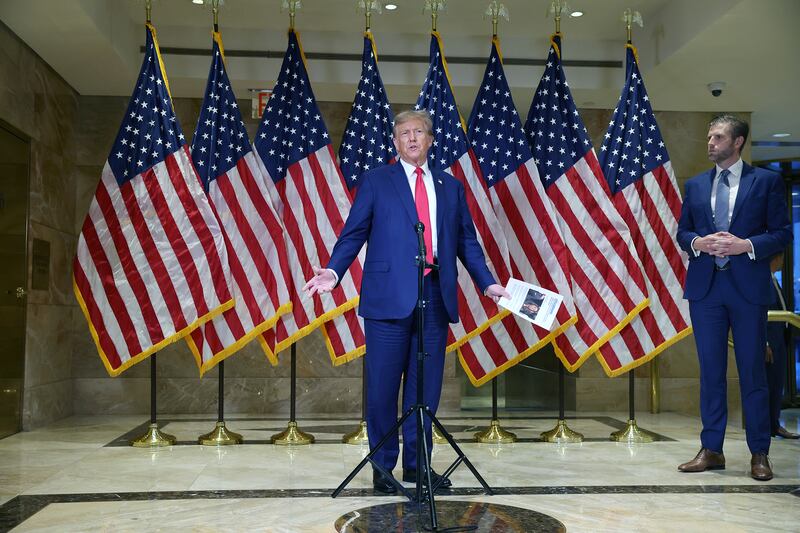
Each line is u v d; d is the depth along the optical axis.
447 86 6.43
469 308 6.27
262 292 6.20
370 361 4.29
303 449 5.95
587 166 6.43
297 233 6.29
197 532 3.51
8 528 3.61
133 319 6.02
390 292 4.14
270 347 6.36
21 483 4.63
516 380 11.18
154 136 6.14
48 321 7.63
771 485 4.52
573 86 8.25
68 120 8.16
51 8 6.13
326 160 6.35
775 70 7.68
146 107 6.14
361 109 6.43
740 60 7.43
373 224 4.27
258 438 6.57
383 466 4.34
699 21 6.80
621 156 6.56
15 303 6.85
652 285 6.45
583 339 6.36
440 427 4.04
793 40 6.88
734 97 8.58
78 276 6.01
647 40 7.83
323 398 8.68
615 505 4.00
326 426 7.43
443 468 5.06
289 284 6.25
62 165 8.00
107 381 8.45
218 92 6.35
